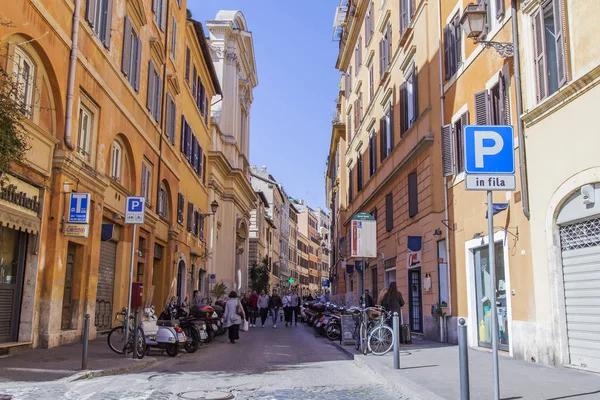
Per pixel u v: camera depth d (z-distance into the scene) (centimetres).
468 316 1509
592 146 977
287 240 9962
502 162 712
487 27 1423
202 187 3450
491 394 763
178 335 1345
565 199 1067
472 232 1491
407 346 1533
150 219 2075
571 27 1037
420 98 1972
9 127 749
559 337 1067
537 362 1129
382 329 1324
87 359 1101
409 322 2022
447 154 1648
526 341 1178
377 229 2692
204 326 1516
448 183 1681
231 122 4297
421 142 1861
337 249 4531
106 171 1644
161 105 2295
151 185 2159
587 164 991
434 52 1831
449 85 1698
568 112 1048
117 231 1795
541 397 737
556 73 1114
